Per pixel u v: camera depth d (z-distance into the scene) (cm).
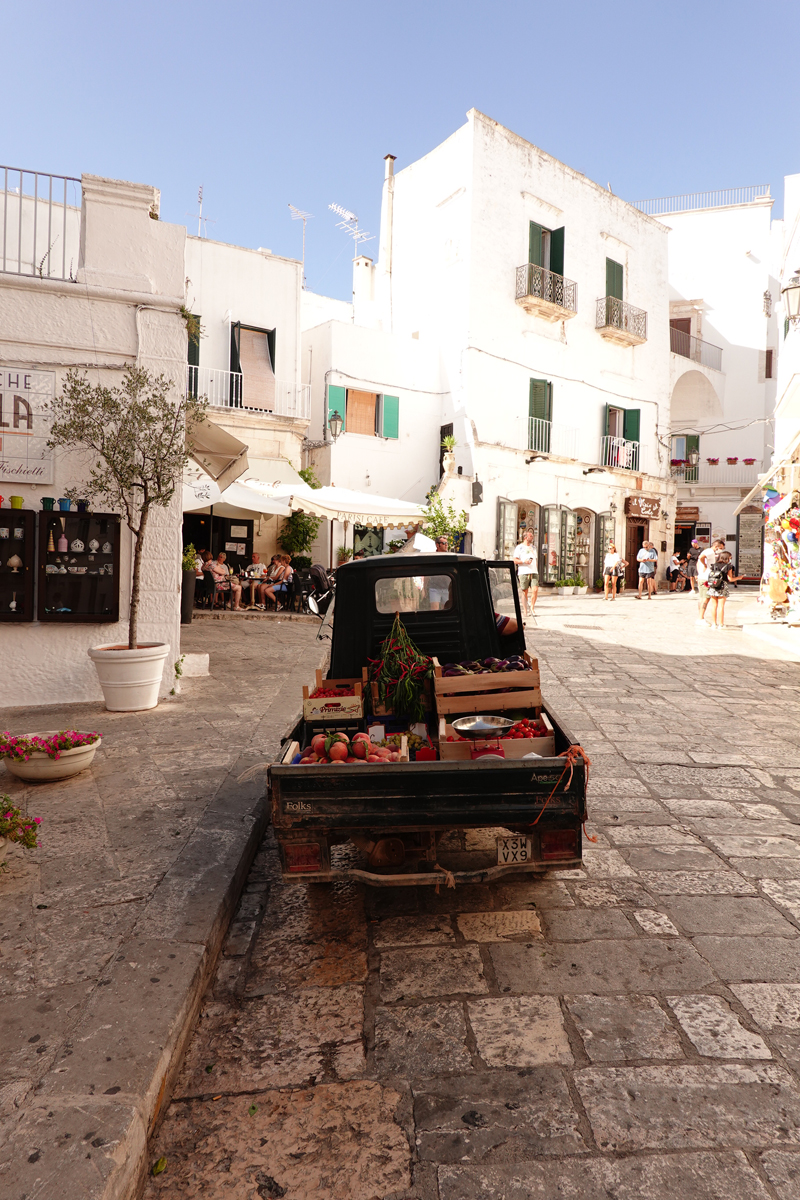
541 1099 225
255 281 1912
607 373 2594
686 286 3189
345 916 345
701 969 295
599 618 1562
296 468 1908
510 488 2258
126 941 292
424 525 1994
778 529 1485
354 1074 238
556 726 352
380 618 444
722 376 3131
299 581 1598
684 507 3161
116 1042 229
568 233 2412
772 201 3034
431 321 2300
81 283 714
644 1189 193
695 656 1088
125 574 746
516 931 326
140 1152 198
